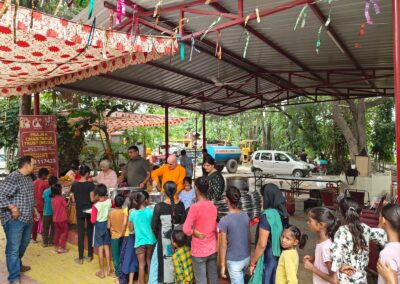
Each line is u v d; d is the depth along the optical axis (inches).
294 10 223.9
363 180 374.3
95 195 188.1
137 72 352.2
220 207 175.9
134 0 209.9
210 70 390.9
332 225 109.5
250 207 180.5
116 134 626.5
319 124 880.9
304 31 269.0
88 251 212.1
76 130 407.8
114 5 203.5
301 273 181.5
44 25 124.9
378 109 844.0
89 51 161.3
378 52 317.7
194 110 598.5
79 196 207.0
